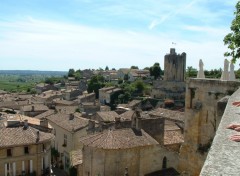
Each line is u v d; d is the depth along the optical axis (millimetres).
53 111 104438
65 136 73375
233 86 27016
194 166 30109
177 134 59688
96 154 45844
